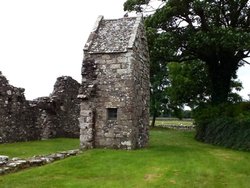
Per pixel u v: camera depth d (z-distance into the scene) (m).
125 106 19.84
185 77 37.59
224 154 20.70
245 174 15.62
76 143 25.25
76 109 31.95
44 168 15.16
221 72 31.34
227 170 16.14
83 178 14.07
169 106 54.00
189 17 30.03
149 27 29.00
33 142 25.11
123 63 20.08
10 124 24.53
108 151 18.94
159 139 31.41
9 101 24.55
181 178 14.34
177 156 18.53
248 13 29.48
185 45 29.56
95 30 21.75
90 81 20.41
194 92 37.34
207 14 28.70
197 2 27.55
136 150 19.72
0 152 19.41
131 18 22.36
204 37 27.19
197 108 34.09
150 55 28.78
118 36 21.14
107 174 14.66
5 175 13.70
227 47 26.20
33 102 27.56
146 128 22.61
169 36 28.34
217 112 29.19
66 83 30.77
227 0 28.72
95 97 20.30
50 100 28.72
